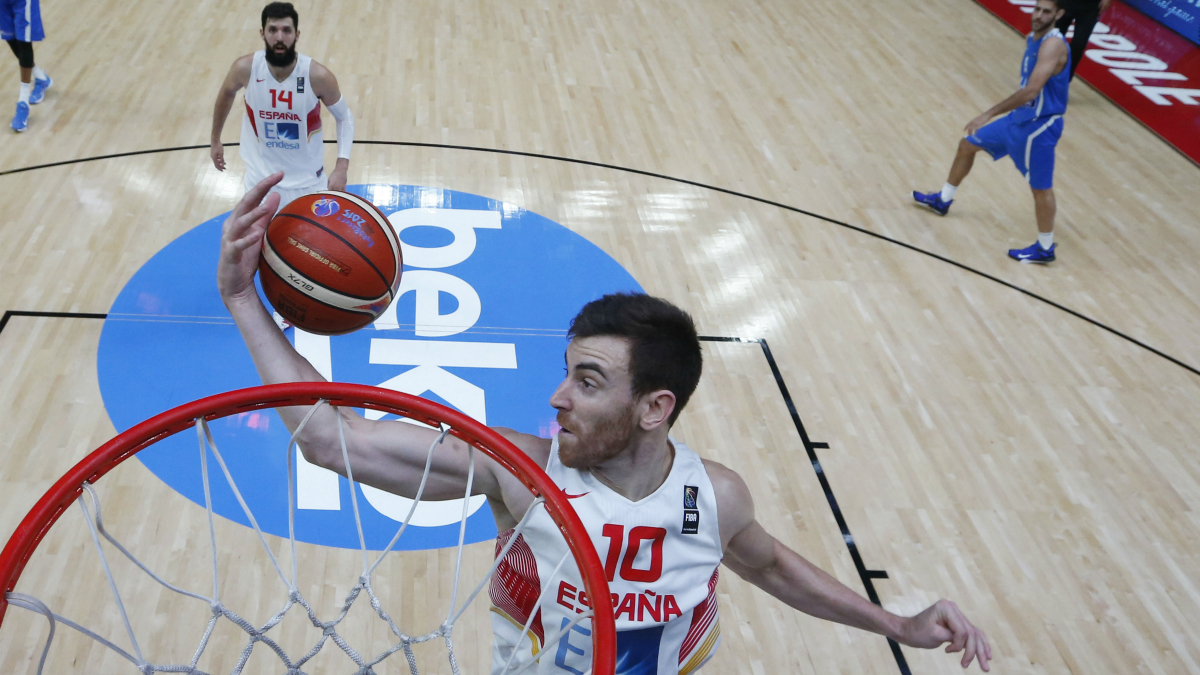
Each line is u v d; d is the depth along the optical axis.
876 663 3.11
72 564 3.06
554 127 6.22
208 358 3.99
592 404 1.43
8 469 3.35
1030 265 5.46
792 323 4.69
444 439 1.56
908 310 4.92
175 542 3.20
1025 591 3.44
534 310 4.54
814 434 4.03
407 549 3.31
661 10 8.53
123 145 5.44
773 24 8.53
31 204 4.81
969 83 7.73
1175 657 3.26
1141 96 7.75
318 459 1.55
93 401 3.71
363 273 1.74
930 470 3.93
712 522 1.57
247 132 4.18
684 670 1.67
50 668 2.73
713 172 5.94
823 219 5.61
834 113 6.96
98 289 4.29
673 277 4.90
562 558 1.53
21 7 5.16
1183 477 4.07
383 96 6.33
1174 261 5.68
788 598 1.91
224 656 2.85
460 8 8.04
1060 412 4.36
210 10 7.47
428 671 2.89
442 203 5.23
